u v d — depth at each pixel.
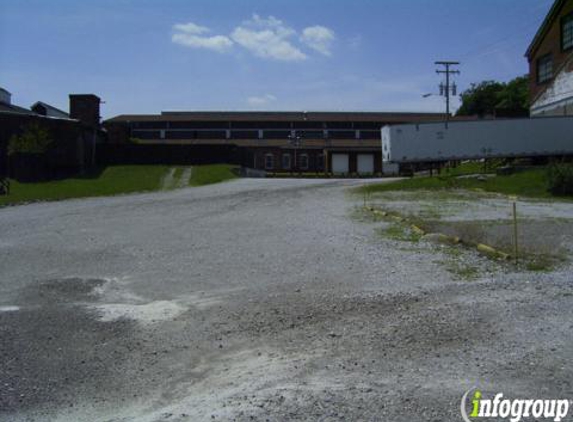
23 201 32.16
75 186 41.62
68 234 18.97
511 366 6.36
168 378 6.69
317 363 6.77
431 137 38.94
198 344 7.78
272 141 84.56
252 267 12.92
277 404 5.63
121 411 5.87
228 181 47.88
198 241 16.95
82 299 10.51
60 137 52.09
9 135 50.44
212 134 88.00
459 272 11.50
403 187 36.22
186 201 30.67
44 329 8.62
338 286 10.72
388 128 39.53
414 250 14.23
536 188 31.81
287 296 10.08
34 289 11.30
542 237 15.33
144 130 88.62
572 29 44.06
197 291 10.87
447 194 31.73
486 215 21.25
